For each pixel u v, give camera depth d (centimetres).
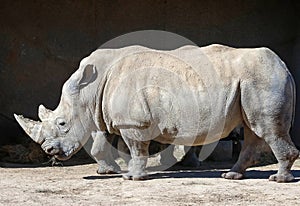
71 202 1819
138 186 2088
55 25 3316
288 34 3562
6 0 3241
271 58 2208
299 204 1812
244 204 1803
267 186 2091
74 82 2275
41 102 3300
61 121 2259
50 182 2183
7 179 2256
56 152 2253
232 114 2186
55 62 3319
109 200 1850
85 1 3341
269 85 2158
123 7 3378
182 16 3434
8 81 3250
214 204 1797
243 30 3503
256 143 2258
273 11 3534
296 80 3500
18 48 3266
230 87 2164
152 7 3406
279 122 2164
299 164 2719
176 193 1956
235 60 2203
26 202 1817
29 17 3278
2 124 3219
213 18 3466
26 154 2870
